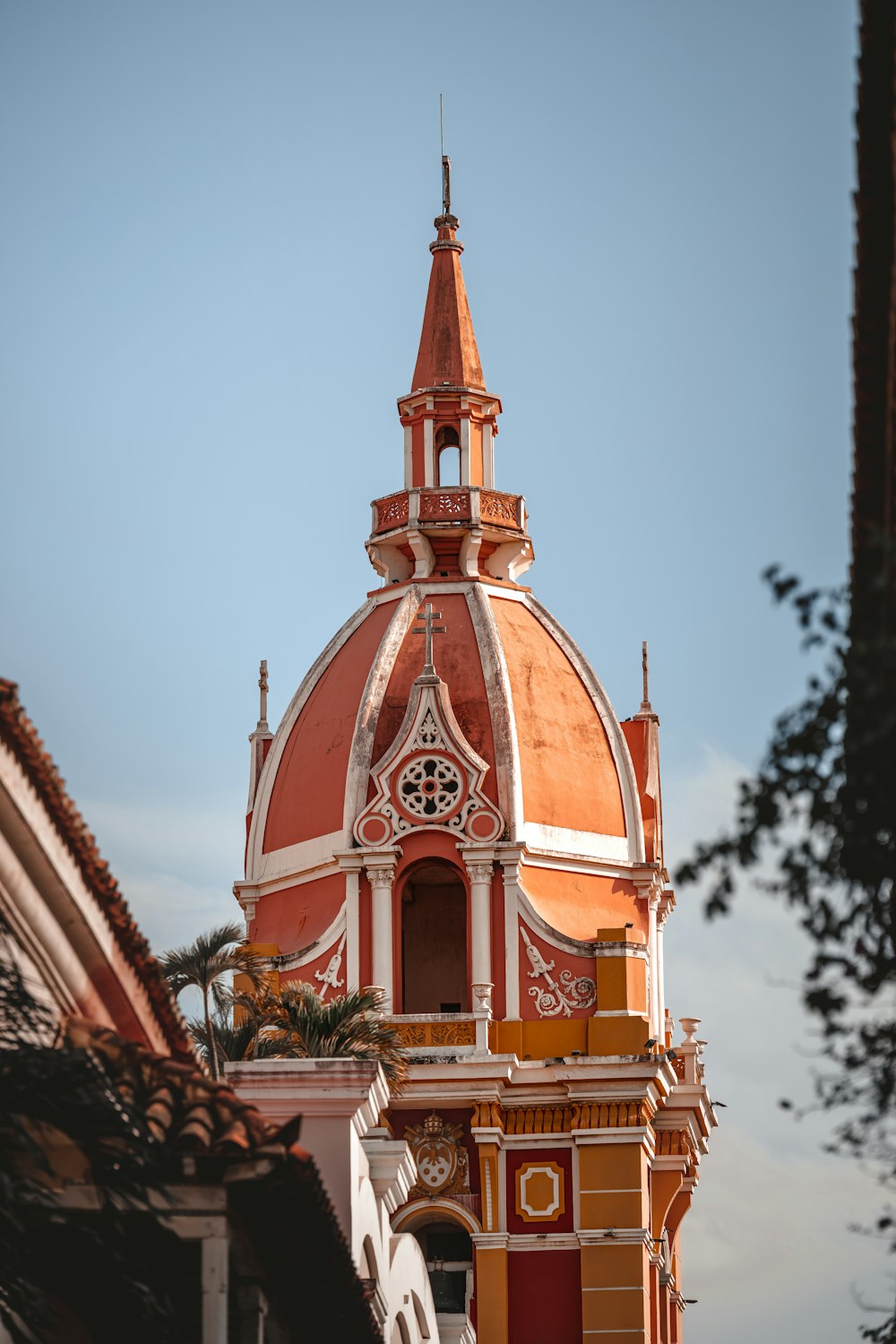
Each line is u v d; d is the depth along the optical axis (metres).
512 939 95.31
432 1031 94.00
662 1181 96.19
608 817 98.81
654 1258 94.69
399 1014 94.69
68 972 39.53
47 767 37.44
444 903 100.75
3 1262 36.19
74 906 38.84
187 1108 38.06
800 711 32.72
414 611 100.69
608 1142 93.12
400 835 96.38
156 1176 37.38
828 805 32.31
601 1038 93.94
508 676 98.75
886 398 33.75
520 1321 92.31
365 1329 47.03
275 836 99.69
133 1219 37.62
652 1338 93.94
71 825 38.25
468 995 98.25
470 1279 92.69
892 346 33.09
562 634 101.75
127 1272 37.81
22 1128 36.12
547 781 97.75
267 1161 37.88
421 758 97.06
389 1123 93.75
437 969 99.88
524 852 96.06
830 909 32.44
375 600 102.38
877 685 31.22
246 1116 38.41
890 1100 32.41
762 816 32.56
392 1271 56.34
